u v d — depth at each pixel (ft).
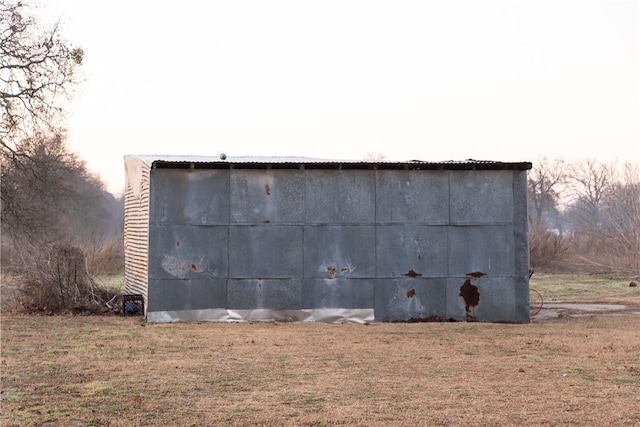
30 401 33.60
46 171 136.36
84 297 71.05
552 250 140.15
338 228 65.87
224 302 64.80
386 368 41.83
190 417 30.96
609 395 34.91
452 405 32.89
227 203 65.05
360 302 65.77
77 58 130.52
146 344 50.70
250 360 44.45
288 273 65.41
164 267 64.18
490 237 66.74
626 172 148.87
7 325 60.70
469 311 66.33
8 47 126.93
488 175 66.95
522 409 32.17
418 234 66.39
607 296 90.48
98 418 30.71
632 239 135.44
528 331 58.75
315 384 37.40
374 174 66.28
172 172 64.49
